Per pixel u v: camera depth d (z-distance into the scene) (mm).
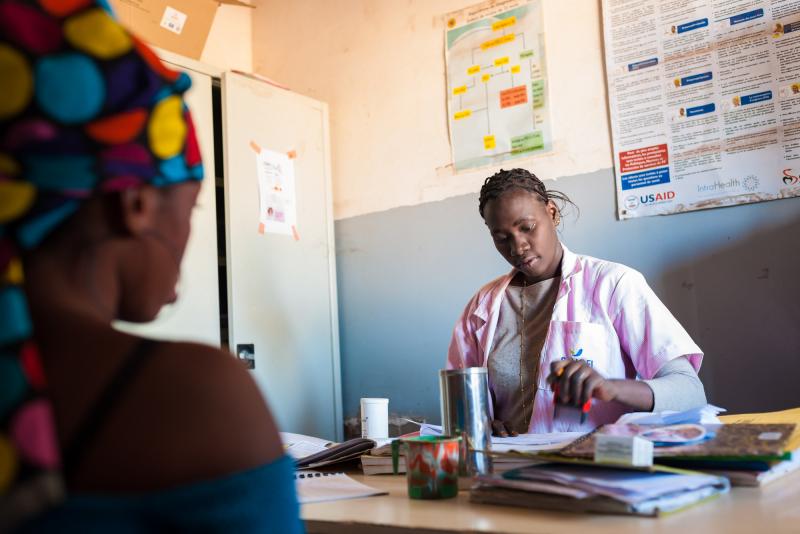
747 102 2172
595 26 2475
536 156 2570
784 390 2076
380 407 1847
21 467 426
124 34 520
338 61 3100
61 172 477
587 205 2449
